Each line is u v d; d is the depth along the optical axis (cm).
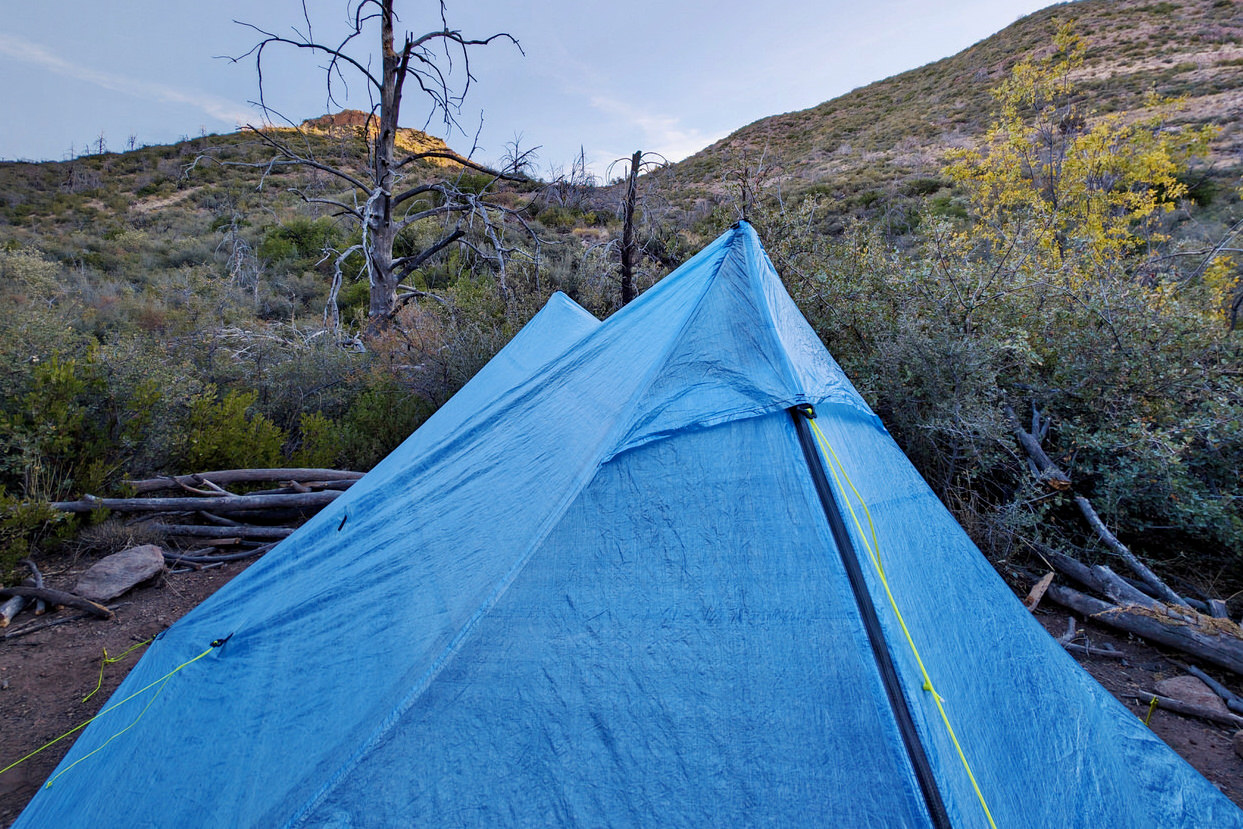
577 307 668
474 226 1605
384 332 1229
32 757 314
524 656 177
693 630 178
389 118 1338
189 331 1153
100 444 584
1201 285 700
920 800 150
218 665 261
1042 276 612
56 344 689
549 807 161
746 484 195
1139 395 517
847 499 196
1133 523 471
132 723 265
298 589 280
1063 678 218
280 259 2277
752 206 865
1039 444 513
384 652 203
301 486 627
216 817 189
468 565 215
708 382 217
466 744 167
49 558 522
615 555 189
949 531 242
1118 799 193
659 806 160
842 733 160
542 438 281
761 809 156
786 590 179
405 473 329
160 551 509
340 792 162
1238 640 356
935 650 186
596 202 1347
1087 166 1034
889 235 1127
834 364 295
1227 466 463
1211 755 301
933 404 526
